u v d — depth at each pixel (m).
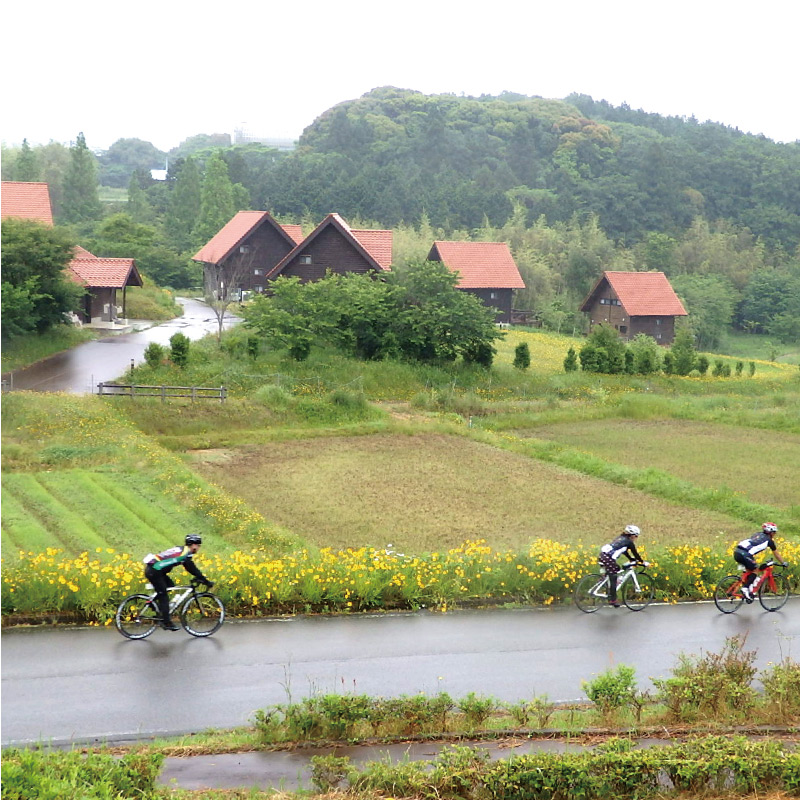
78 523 19.66
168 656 13.12
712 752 9.25
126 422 29.11
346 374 39.53
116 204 118.69
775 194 132.25
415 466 27.86
